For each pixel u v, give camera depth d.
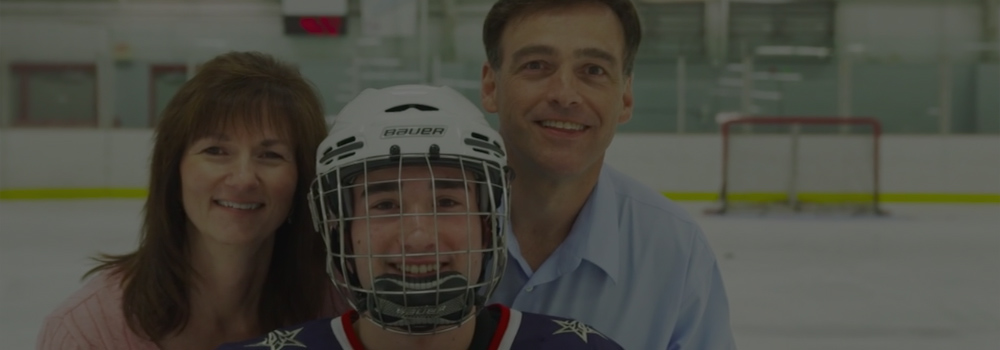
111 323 1.62
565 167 1.60
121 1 12.36
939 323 4.56
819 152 11.14
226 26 12.48
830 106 12.30
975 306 5.00
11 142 12.01
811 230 8.94
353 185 1.17
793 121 11.02
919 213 10.88
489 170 1.21
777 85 12.27
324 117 1.66
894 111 12.29
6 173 12.01
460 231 1.17
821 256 7.02
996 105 12.20
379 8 12.07
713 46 12.52
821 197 11.11
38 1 12.20
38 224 8.82
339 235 1.21
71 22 12.14
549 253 1.82
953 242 7.93
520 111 1.61
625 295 1.83
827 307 4.98
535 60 1.58
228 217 1.53
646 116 12.27
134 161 12.07
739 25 12.52
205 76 1.54
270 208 1.56
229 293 1.69
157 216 1.61
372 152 1.16
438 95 1.24
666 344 1.87
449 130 1.17
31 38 12.05
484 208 1.21
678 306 1.85
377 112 1.20
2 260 6.42
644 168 12.13
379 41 12.29
